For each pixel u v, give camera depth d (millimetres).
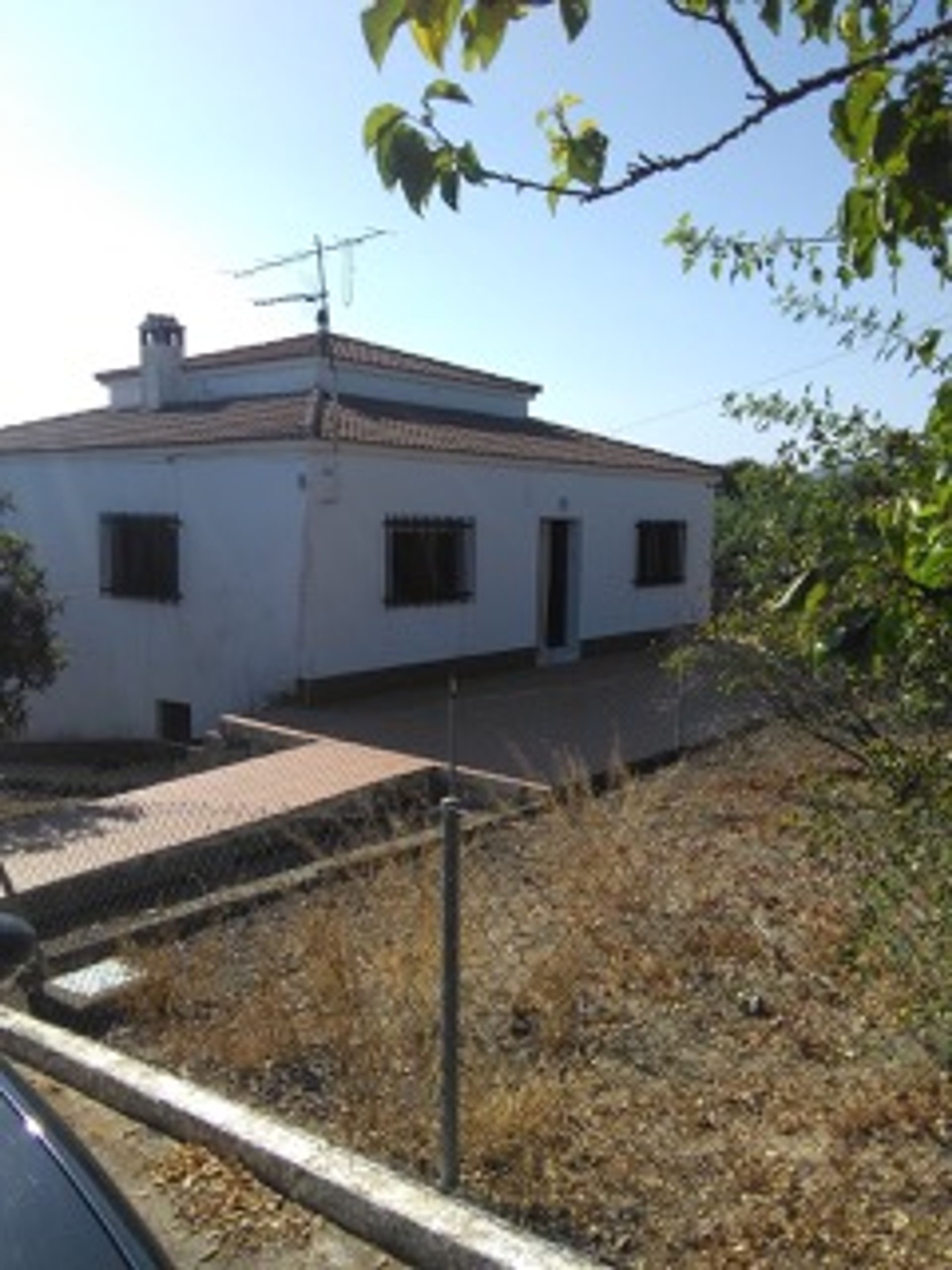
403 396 20172
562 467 18516
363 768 10633
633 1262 3525
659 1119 4340
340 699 15023
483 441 17797
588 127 1695
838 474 3445
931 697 3447
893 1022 4754
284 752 11570
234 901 6957
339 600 15016
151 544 16531
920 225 1607
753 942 5891
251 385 19703
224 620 15609
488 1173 4008
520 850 7996
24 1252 2137
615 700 14508
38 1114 2539
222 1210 3846
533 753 11320
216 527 15641
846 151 1547
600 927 6172
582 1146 4152
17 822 9016
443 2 1339
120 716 17125
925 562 1663
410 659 16031
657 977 5551
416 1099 4516
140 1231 2287
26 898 7277
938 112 1453
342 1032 4879
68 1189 2307
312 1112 4555
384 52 1357
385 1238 3643
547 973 5395
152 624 16594
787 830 7434
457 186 1578
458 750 11523
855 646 1666
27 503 18328
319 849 8602
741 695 8961
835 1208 3705
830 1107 4348
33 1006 5699
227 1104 4344
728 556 5000
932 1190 3795
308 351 18703
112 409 22266
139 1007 5539
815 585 1713
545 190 1654
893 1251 3494
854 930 5391
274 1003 5203
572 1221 3730
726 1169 3986
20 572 13688
